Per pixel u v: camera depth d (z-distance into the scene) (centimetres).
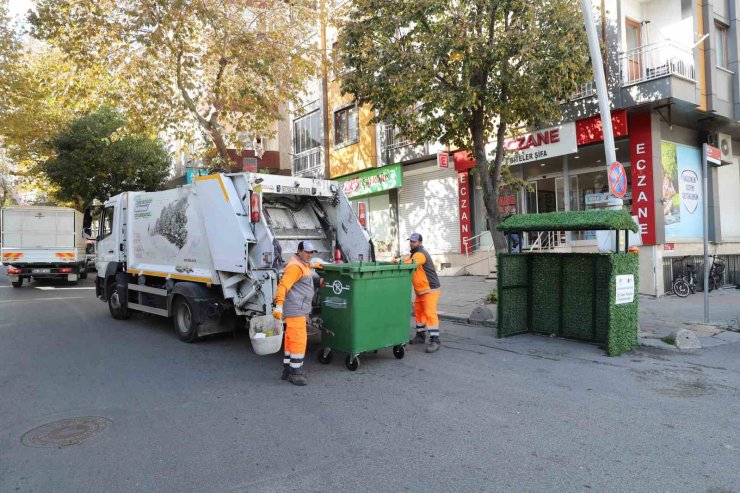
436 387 578
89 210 1191
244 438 438
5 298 1535
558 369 651
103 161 2223
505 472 369
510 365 672
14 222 1933
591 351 745
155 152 2386
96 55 1334
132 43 1310
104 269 1140
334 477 365
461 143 1125
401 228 1994
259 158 2345
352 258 846
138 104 1513
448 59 1004
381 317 669
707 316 912
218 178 789
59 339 879
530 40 920
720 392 553
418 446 416
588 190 1432
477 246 1717
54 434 452
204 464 389
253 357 739
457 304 1153
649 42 1363
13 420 489
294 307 598
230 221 762
